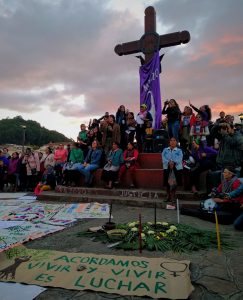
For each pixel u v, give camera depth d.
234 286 3.00
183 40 12.51
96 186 9.98
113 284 2.97
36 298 2.75
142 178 9.41
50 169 11.13
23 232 5.21
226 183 6.29
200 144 8.49
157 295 2.76
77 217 6.57
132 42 13.43
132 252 4.04
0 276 3.21
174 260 3.59
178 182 7.74
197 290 2.92
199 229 5.34
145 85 13.05
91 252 4.06
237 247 4.30
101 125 11.14
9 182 13.01
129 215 6.69
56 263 3.51
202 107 9.98
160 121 12.63
